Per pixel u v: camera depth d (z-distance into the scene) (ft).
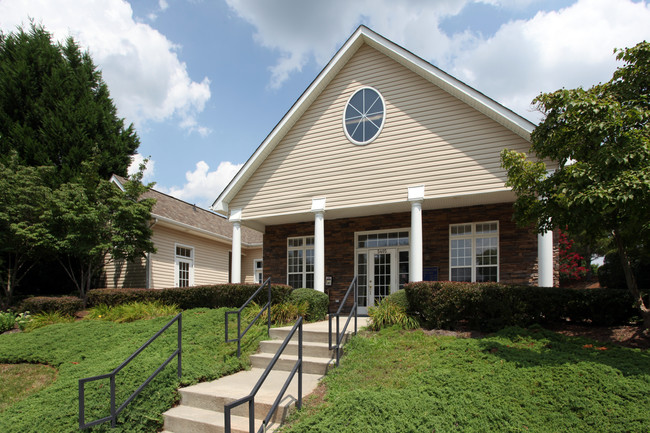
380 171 36.47
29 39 57.62
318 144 39.70
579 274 76.18
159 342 24.82
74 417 15.90
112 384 15.64
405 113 36.24
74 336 28.02
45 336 28.27
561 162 21.83
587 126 19.16
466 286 25.76
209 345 24.27
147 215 44.65
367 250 42.52
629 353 18.49
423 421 13.39
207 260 61.05
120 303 38.91
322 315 33.91
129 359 16.46
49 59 57.57
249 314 29.78
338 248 43.55
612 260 34.37
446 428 13.03
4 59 56.24
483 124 33.17
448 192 33.55
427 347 21.75
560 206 20.54
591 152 19.97
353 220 43.24
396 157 36.01
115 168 61.62
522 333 22.48
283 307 30.09
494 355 19.10
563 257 65.92
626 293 23.24
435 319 26.63
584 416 13.79
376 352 21.70
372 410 14.07
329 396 16.67
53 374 23.16
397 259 41.11
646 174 17.15
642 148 17.81
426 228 39.17
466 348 20.58
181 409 17.51
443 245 38.32
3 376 23.21
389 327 26.53
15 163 45.32
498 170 32.12
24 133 52.13
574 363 17.40
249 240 70.69
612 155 18.03
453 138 34.09
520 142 31.71
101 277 52.01
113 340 26.73
